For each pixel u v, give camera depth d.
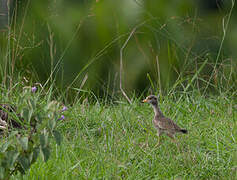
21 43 13.73
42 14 14.47
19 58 13.50
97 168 7.90
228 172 8.12
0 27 14.18
